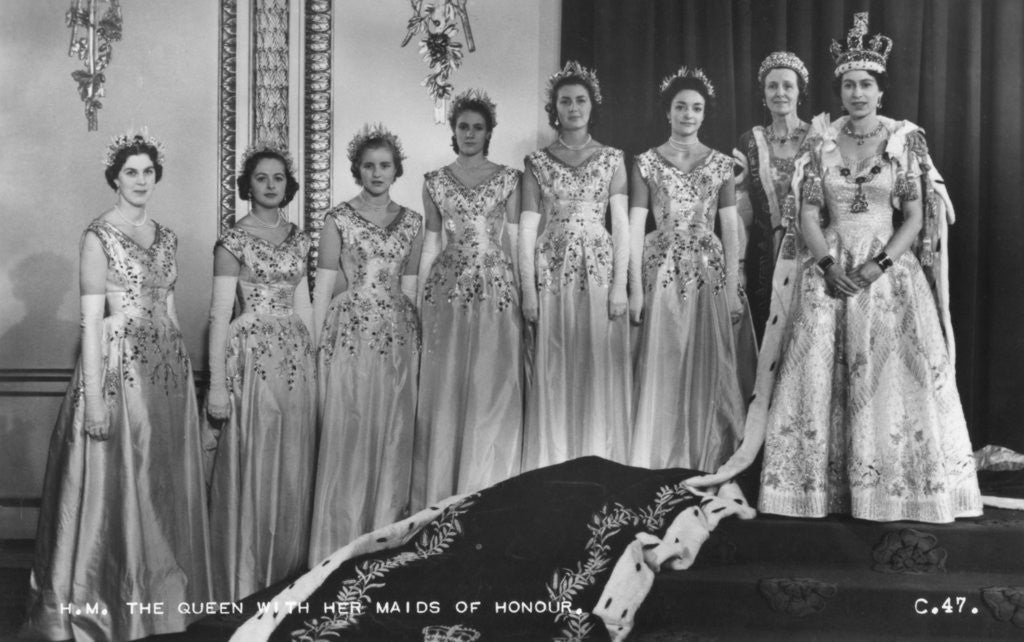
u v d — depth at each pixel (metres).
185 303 5.42
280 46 5.46
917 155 4.60
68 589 4.35
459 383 4.99
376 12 5.49
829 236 4.63
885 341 4.42
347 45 5.48
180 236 5.43
